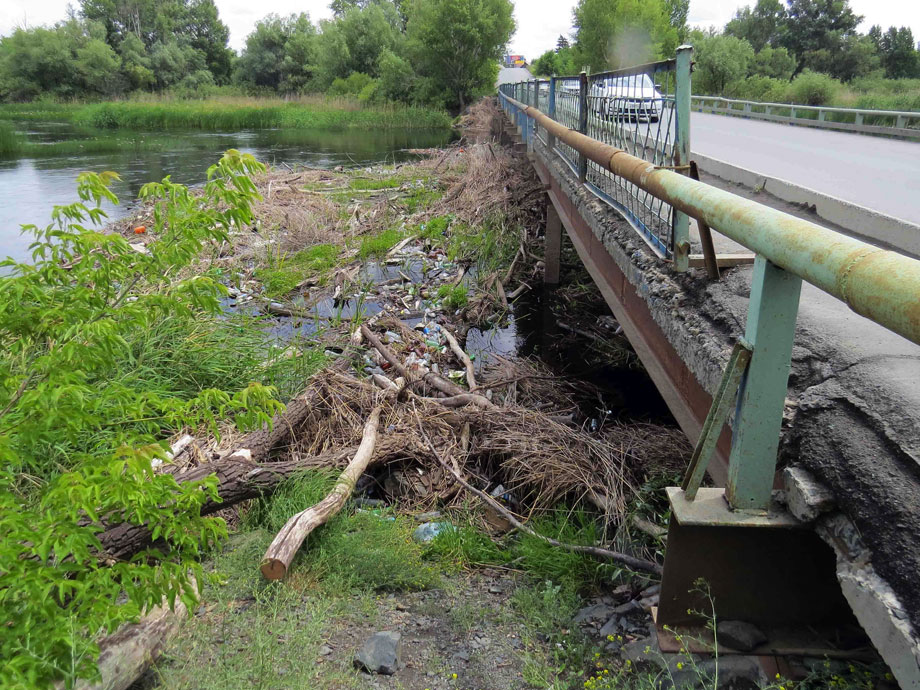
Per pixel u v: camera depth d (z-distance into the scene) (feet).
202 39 279.69
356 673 8.89
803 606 6.64
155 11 277.03
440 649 9.57
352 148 93.71
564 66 205.67
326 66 204.13
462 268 34.83
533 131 39.58
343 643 9.59
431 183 56.18
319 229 41.37
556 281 33.45
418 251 38.01
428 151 82.07
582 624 10.10
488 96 152.25
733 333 8.63
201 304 8.14
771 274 5.57
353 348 22.91
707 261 9.89
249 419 8.38
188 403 7.93
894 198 20.34
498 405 19.20
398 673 9.04
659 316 10.72
